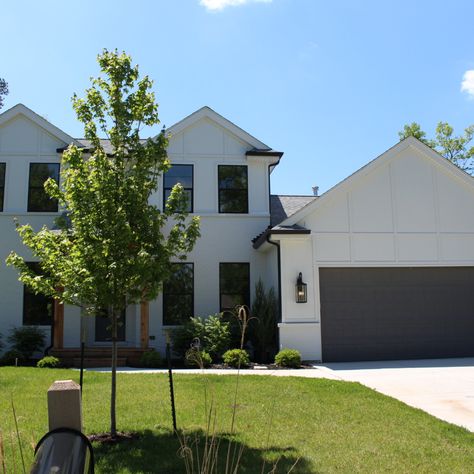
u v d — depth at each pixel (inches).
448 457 248.2
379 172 649.0
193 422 304.0
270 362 614.2
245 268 700.7
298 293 603.8
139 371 512.7
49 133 712.4
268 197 716.7
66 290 289.9
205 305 683.4
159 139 302.7
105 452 252.1
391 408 342.3
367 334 619.8
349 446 262.8
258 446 261.1
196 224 305.7
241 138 725.3
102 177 280.5
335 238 627.5
